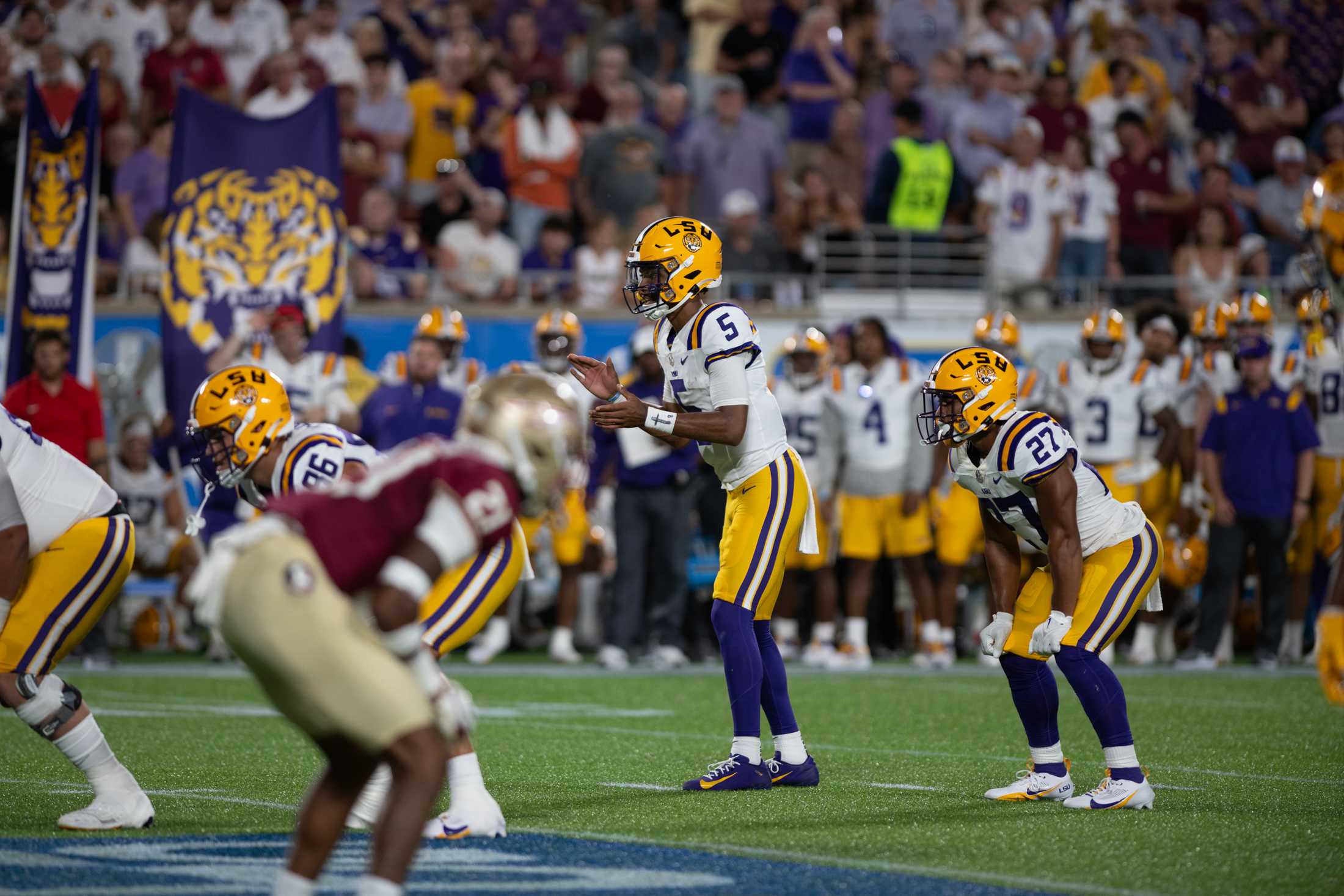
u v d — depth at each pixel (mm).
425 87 50531
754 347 19516
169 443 37188
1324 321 18766
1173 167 53438
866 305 48062
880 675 36719
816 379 40344
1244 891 13516
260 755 21828
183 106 36594
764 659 20000
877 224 49250
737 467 19688
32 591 16141
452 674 35781
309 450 15727
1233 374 40969
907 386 39281
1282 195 54531
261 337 36500
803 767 19828
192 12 51594
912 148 48906
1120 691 18297
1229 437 39375
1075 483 18125
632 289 19812
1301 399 39406
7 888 12672
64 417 34156
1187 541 42000
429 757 11062
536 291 47094
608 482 39844
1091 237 50406
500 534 11625
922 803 18359
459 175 48812
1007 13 58562
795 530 19844
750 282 47969
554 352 37188
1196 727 26672
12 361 34875
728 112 50781
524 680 34438
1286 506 39188
